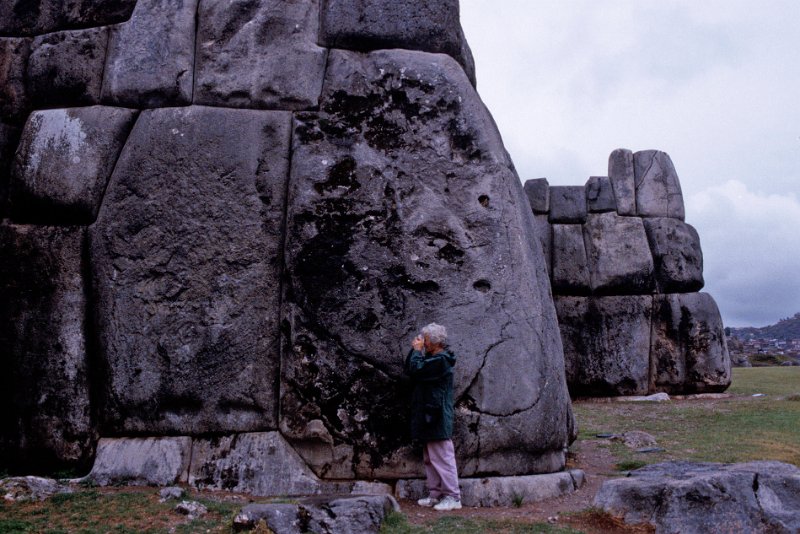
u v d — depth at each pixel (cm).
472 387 538
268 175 579
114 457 542
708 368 1348
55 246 583
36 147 603
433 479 505
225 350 556
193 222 574
